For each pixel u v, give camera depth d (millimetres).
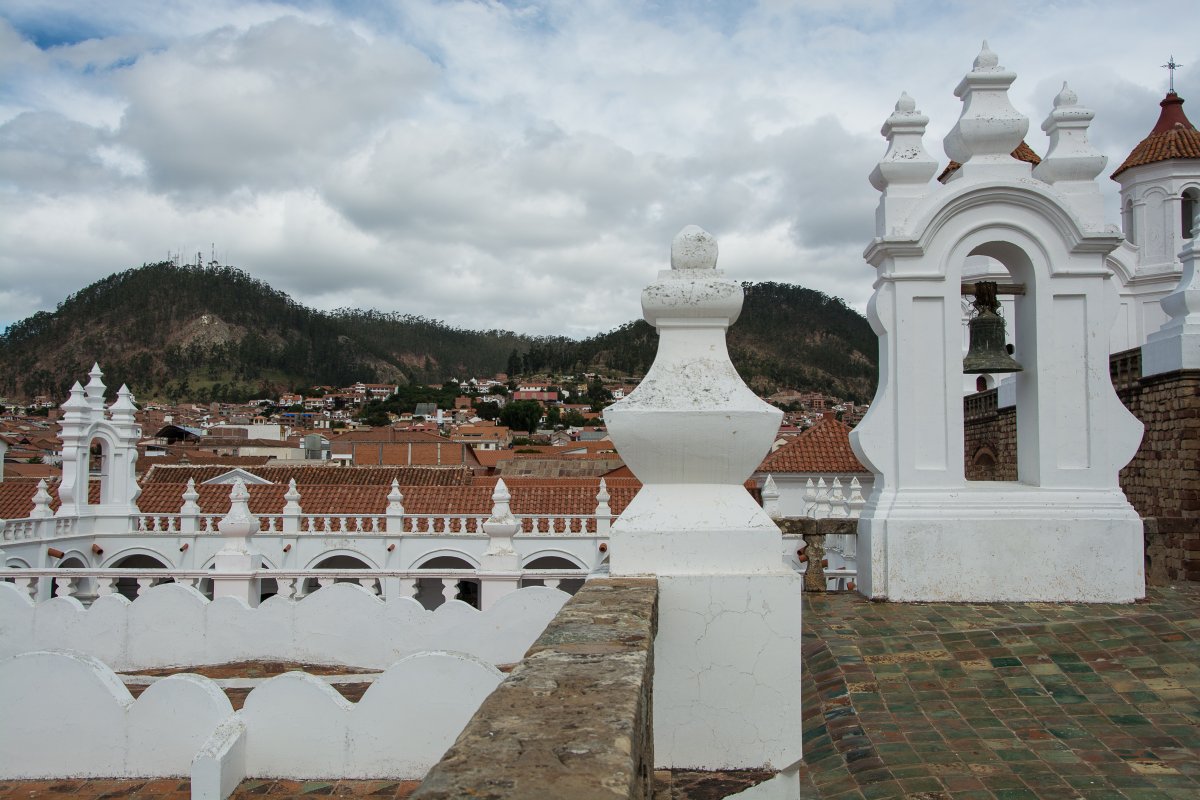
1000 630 8328
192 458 56750
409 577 14008
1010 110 10047
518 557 14180
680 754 4172
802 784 5941
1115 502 9594
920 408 9883
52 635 11219
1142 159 23484
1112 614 8805
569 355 180125
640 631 3316
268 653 10992
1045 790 5434
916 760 5965
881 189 10531
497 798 1907
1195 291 14055
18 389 163250
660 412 4305
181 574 14062
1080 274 9719
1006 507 9633
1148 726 6359
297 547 27234
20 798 7082
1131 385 15680
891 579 9680
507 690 2674
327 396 174375
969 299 25688
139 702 7453
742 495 4488
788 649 4199
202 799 6645
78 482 25406
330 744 7164
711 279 4457
